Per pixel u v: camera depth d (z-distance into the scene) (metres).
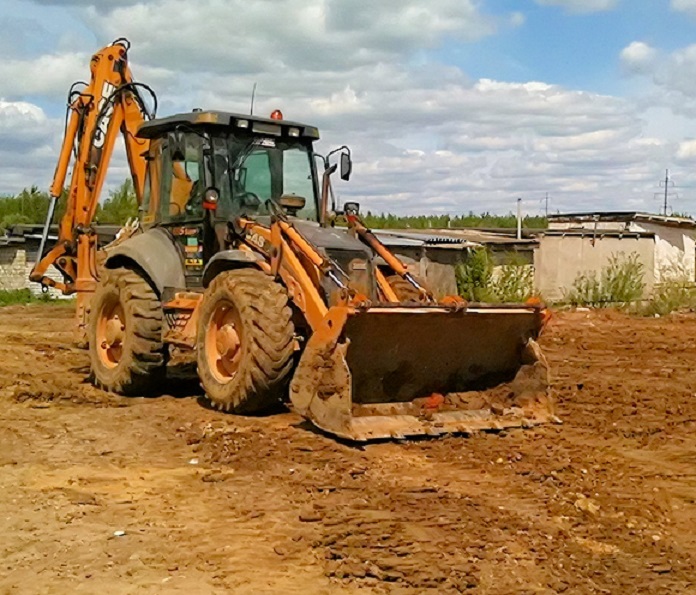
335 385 7.73
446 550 5.34
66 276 12.97
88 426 8.67
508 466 7.25
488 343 8.70
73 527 5.80
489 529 5.71
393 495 6.36
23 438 8.20
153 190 10.59
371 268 9.12
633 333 18.05
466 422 8.31
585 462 7.42
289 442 7.83
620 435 8.55
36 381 11.11
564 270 29.36
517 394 8.87
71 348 14.59
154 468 7.20
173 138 9.64
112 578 4.98
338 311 7.75
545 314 8.80
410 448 7.71
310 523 5.83
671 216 34.72
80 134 12.49
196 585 4.88
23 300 27.98
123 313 10.48
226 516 6.00
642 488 6.80
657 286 26.95
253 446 7.71
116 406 9.67
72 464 7.33
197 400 9.93
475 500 6.30
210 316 9.14
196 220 9.88
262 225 9.29
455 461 7.36
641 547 5.55
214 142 9.72
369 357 8.13
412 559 5.18
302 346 8.82
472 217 57.94
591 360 14.17
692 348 15.66
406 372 8.41
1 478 6.92
